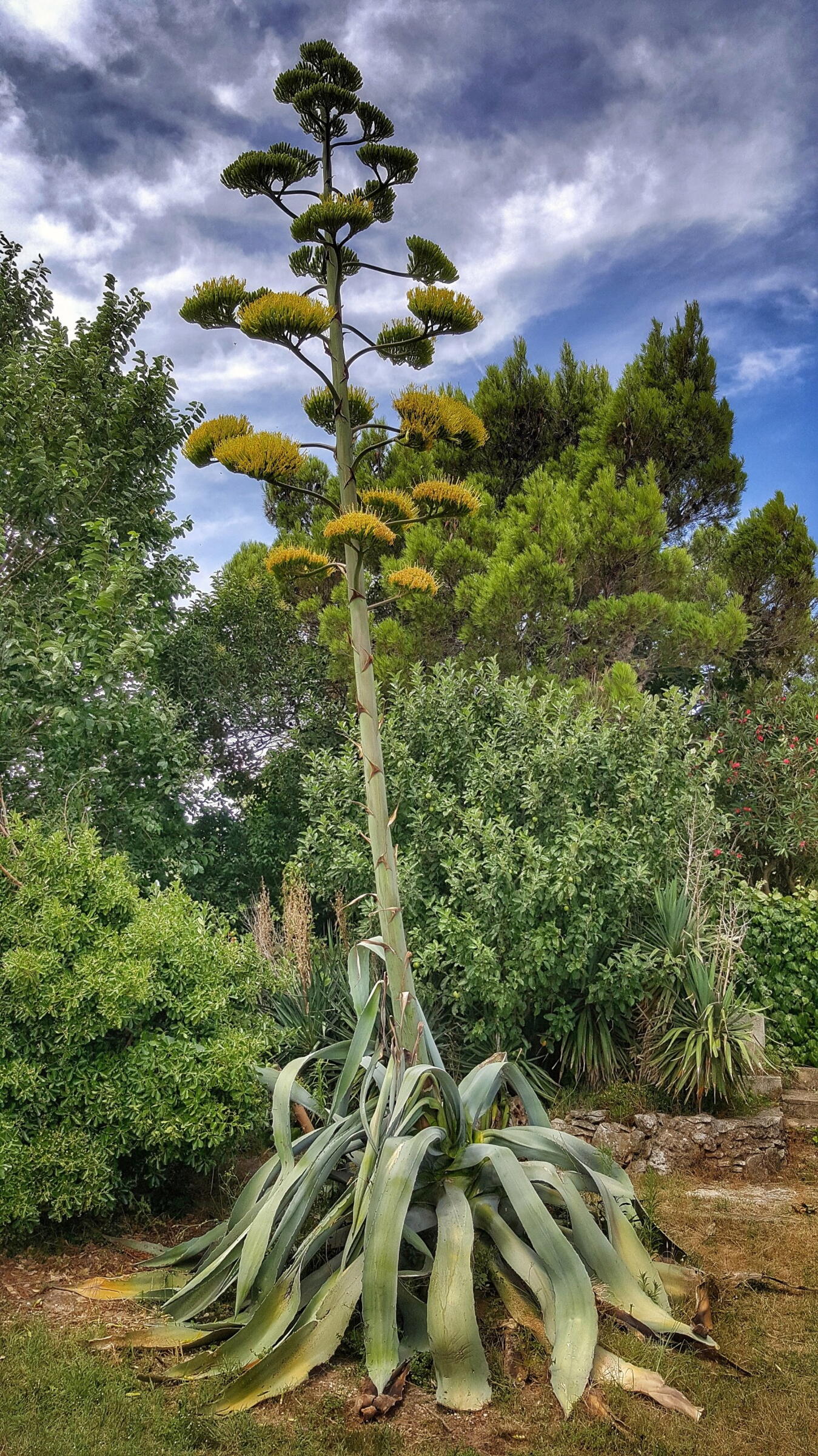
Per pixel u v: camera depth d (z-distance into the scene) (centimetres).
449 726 802
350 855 739
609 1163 456
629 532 1277
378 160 450
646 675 1409
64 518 963
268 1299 368
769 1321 387
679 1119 618
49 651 788
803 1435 301
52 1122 461
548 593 1195
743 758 1234
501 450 1586
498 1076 459
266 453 410
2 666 795
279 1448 297
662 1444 296
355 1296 364
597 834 666
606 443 1499
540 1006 672
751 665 1562
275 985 576
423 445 445
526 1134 438
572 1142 436
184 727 1177
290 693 1270
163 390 1139
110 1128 461
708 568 1570
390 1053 445
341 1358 362
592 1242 382
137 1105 455
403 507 460
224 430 434
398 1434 306
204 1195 543
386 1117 411
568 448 1555
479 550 1319
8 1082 443
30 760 812
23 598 949
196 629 1225
